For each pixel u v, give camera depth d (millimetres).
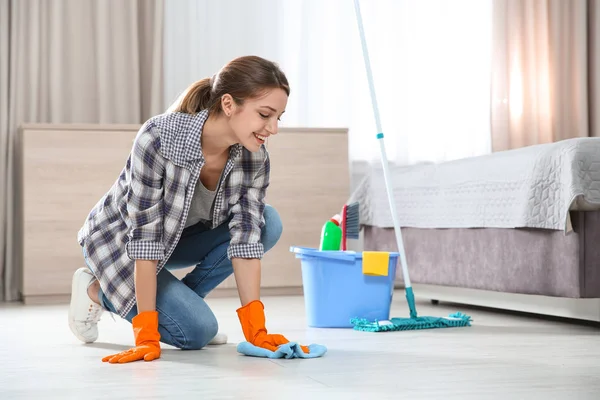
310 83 4258
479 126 4512
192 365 1685
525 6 4543
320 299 2428
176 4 4047
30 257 3574
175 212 1812
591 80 4668
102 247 1902
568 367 1647
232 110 1729
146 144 1758
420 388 1405
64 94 3955
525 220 2510
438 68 4449
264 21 4180
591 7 4656
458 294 3115
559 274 2414
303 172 3891
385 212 3514
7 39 3859
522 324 2539
